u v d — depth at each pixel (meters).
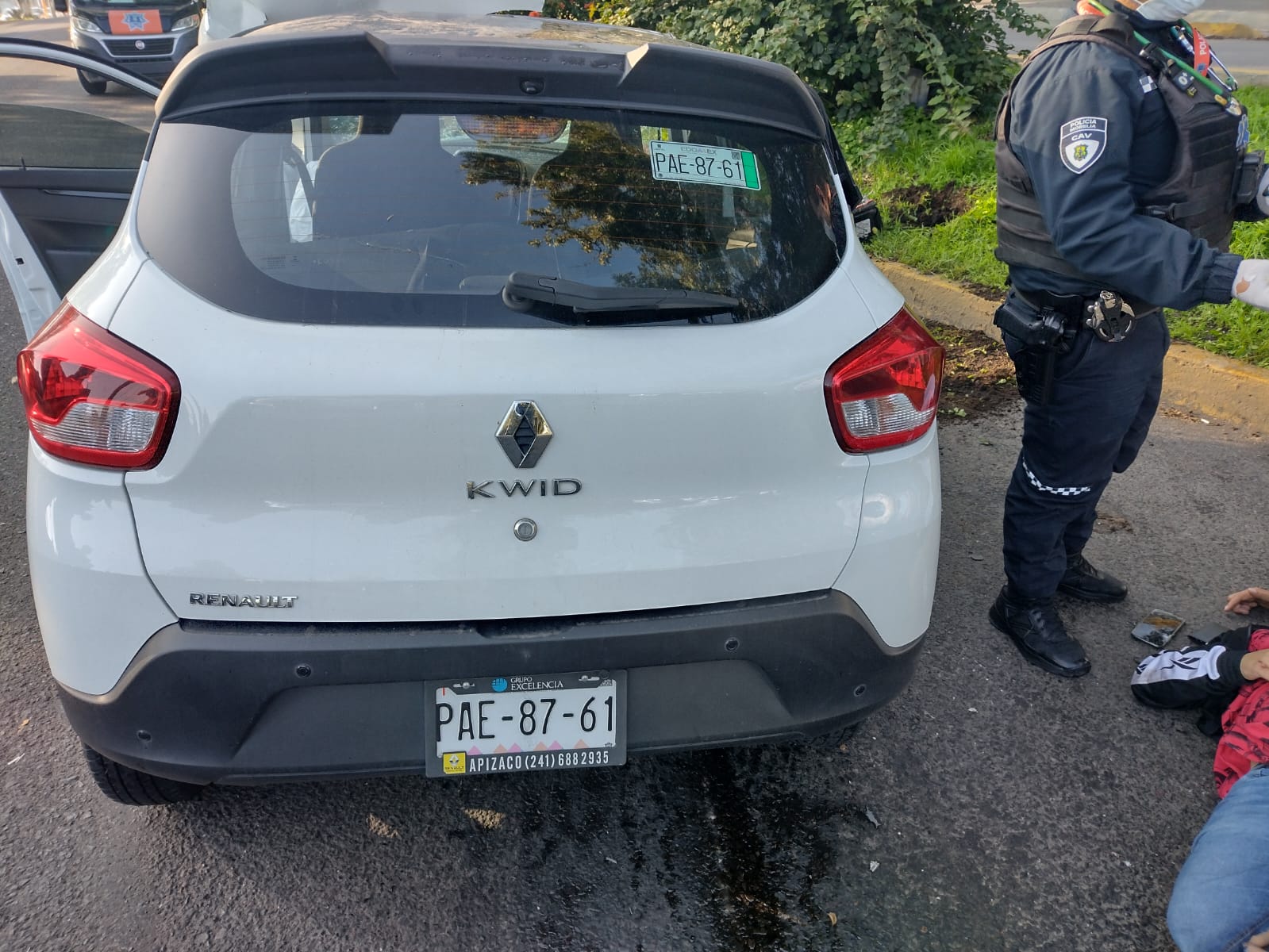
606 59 1.97
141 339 1.69
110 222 3.35
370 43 1.84
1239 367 4.42
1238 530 3.62
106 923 2.04
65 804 2.34
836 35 7.40
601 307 1.77
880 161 6.81
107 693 1.78
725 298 1.85
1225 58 13.15
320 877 2.17
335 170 1.83
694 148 1.97
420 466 1.71
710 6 7.89
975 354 5.04
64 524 1.73
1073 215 2.30
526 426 1.71
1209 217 2.40
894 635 2.02
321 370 1.67
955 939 2.07
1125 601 3.24
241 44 1.86
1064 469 2.73
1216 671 2.56
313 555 1.72
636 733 1.91
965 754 2.58
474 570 1.76
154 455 1.69
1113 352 2.55
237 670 1.74
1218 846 1.96
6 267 3.17
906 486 1.97
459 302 1.76
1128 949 2.05
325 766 1.82
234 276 1.74
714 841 2.30
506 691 1.84
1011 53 8.98
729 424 1.80
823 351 1.87
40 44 3.14
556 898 2.14
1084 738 2.65
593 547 1.79
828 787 2.47
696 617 1.86
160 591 1.72
